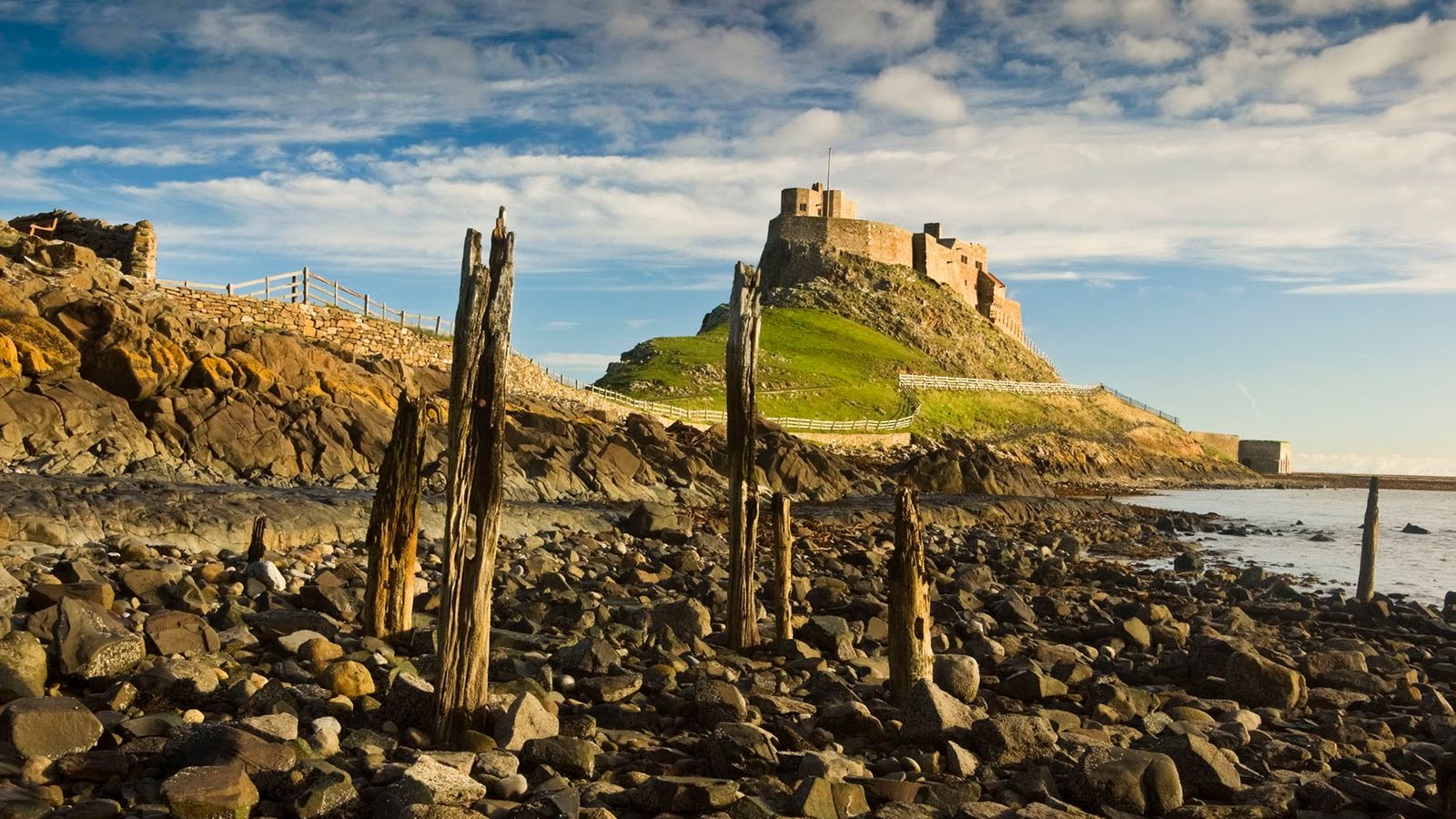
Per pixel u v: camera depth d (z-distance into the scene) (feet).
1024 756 32.01
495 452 31.12
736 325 46.01
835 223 506.89
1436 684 50.14
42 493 62.59
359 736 29.37
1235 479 437.99
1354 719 41.19
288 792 24.77
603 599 58.54
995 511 154.51
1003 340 509.76
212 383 103.71
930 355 453.58
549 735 30.73
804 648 46.29
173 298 125.70
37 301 95.66
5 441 83.25
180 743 25.82
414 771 25.41
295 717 29.30
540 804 24.64
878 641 52.31
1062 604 66.33
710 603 61.05
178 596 43.75
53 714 26.11
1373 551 79.30
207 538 64.54
